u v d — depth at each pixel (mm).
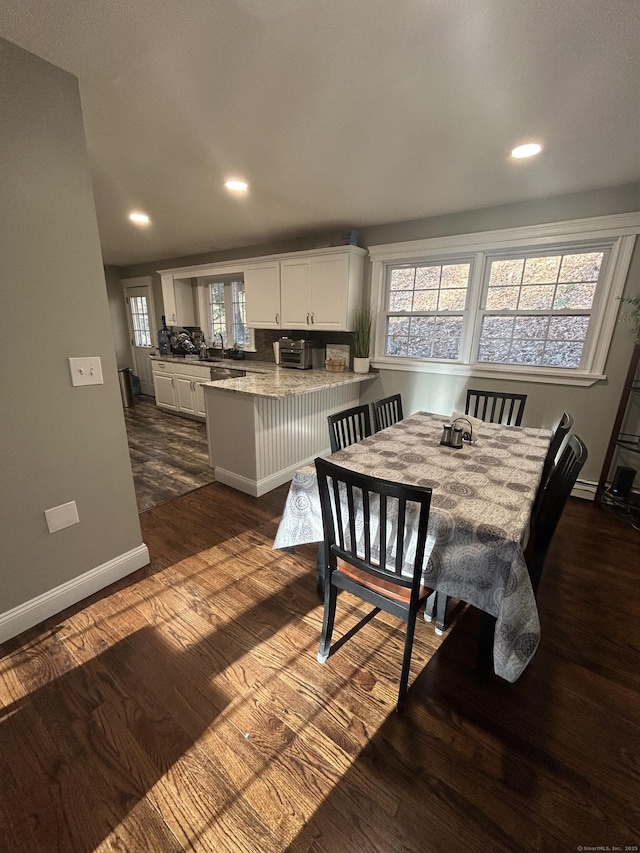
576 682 1448
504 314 3197
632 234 2547
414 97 1571
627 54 1292
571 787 1109
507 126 1786
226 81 1476
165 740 1217
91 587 1848
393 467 1725
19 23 1170
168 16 1154
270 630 1668
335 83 1480
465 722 1289
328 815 1038
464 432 2086
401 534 1187
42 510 1614
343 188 2602
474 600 1271
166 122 1769
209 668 1476
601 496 2816
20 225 1377
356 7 1120
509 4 1102
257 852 965
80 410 1674
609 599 1895
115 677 1431
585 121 1733
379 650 1575
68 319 1565
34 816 1028
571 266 2879
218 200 2865
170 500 2871
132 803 1059
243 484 2998
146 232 3895
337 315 3732
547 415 3119
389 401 2684
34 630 1636
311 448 3479
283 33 1222
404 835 999
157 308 6148
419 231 3371
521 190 2633
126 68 1399
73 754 1174
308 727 1266
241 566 2105
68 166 1474
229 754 1182
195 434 4516
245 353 5141
